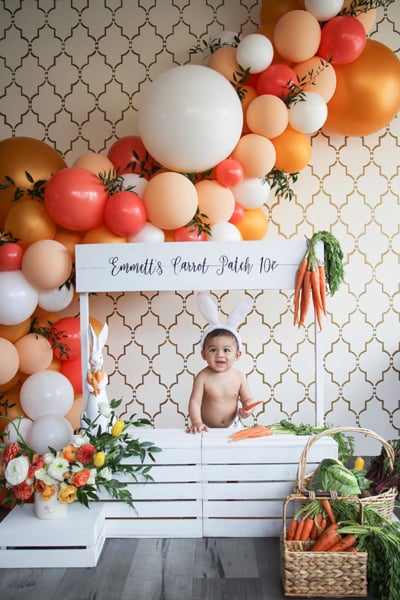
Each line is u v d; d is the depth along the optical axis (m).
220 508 1.64
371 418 2.35
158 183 1.78
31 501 1.75
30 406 1.80
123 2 2.31
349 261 2.33
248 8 2.29
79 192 1.75
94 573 1.46
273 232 2.33
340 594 1.34
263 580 1.42
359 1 2.01
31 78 2.34
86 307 1.78
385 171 2.32
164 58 2.31
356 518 1.45
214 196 1.88
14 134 2.35
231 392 1.94
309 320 2.34
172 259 1.75
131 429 1.76
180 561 1.52
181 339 2.35
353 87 2.03
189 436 1.68
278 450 1.63
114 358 2.36
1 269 1.81
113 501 1.66
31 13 2.32
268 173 2.02
